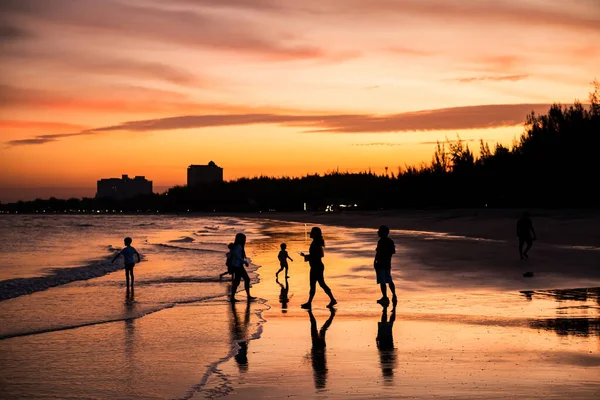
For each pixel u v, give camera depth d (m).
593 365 8.16
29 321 12.97
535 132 78.31
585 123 69.81
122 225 139.00
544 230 40.84
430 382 7.41
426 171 113.19
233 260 15.79
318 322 12.11
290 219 137.12
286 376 7.93
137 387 7.62
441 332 10.67
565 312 12.56
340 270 22.80
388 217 93.00
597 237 34.91
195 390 7.37
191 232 87.75
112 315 13.70
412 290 16.59
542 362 8.35
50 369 8.61
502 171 84.88
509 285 17.08
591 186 65.81
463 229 51.91
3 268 31.98
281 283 19.59
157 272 24.50
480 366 8.17
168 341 10.55
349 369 8.20
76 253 46.28
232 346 9.97
